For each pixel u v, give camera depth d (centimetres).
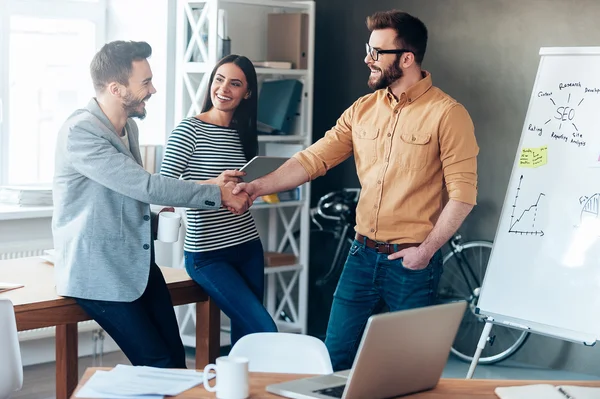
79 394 209
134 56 322
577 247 379
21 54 513
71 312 324
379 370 206
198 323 379
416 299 330
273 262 534
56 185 326
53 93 528
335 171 593
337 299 348
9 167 513
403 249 331
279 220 588
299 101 535
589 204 379
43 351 501
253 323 358
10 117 512
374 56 333
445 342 222
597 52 386
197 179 368
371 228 338
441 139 327
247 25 556
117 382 219
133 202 326
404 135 331
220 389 211
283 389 217
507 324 392
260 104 544
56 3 518
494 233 532
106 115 327
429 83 336
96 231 319
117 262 322
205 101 380
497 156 528
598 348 500
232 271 366
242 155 381
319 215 592
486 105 529
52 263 389
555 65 398
